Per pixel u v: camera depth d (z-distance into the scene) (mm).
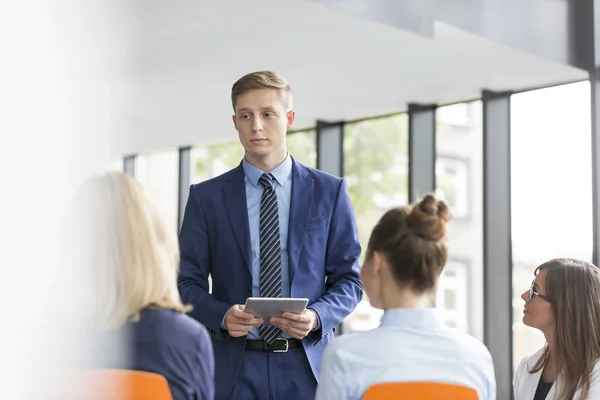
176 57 5098
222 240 2443
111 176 1368
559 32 4762
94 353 628
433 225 1512
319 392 1512
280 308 2131
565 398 2170
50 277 505
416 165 5926
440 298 5516
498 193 5379
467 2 4438
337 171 6598
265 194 2445
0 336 493
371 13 4215
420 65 5027
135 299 1325
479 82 5293
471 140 5570
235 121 2475
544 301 2242
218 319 2305
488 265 5355
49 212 496
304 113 6387
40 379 520
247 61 5188
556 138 5055
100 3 514
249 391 2324
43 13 497
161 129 7285
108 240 1275
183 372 1409
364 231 6266
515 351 5258
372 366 1474
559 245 4980
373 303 1579
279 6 4094
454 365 1482
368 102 5977
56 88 500
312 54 4957
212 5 4105
